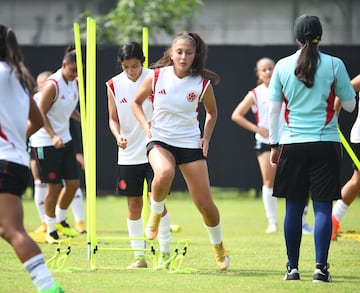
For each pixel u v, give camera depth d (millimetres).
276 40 75562
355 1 74875
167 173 24328
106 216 50875
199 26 75188
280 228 43844
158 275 25250
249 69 59719
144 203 29531
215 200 63656
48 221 36000
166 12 70438
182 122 25000
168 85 24922
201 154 25141
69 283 23438
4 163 19000
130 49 27062
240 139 60125
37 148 36375
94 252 26516
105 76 59875
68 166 37219
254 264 28188
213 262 28672
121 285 23156
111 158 60500
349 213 51688
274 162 24859
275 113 24453
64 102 36562
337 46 58594
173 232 40906
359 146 44500
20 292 21938
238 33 75938
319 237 23969
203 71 25188
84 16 69375
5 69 19422
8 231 19047
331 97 23875
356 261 28953
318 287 22984
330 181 23797
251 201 62719
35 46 60312
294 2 75562
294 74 23812
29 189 65562
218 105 60125
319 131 23734
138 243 27703
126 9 70312
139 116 25250
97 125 60188
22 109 19562
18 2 75000
